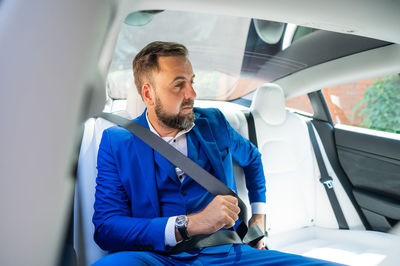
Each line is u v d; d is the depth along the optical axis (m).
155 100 1.36
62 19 0.47
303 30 1.91
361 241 1.83
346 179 2.12
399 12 1.19
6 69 0.46
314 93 2.19
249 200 1.66
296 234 1.97
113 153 1.32
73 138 0.53
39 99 0.47
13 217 0.49
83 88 0.51
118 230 1.18
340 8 1.15
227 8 1.12
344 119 2.33
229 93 2.36
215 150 1.43
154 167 1.30
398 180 1.87
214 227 1.15
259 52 2.16
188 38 2.34
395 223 1.92
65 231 0.62
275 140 2.01
